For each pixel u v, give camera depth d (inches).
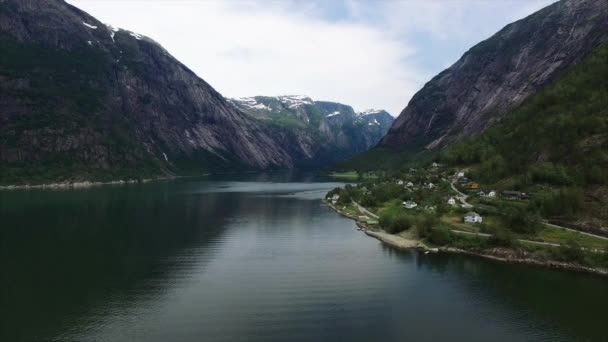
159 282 3189.0
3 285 3063.5
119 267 3533.5
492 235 3988.7
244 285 3147.1
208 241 4505.4
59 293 2933.1
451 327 2481.5
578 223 4101.9
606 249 3479.3
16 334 2341.3
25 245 4158.5
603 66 7386.8
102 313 2625.5
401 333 2402.8
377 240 4616.1
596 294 2947.8
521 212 4215.1
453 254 3983.8
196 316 2598.4
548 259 3587.6
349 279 3287.4
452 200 5482.3
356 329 2449.6
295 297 2920.8
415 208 5649.6
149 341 2287.2
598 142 5221.5
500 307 2755.9
